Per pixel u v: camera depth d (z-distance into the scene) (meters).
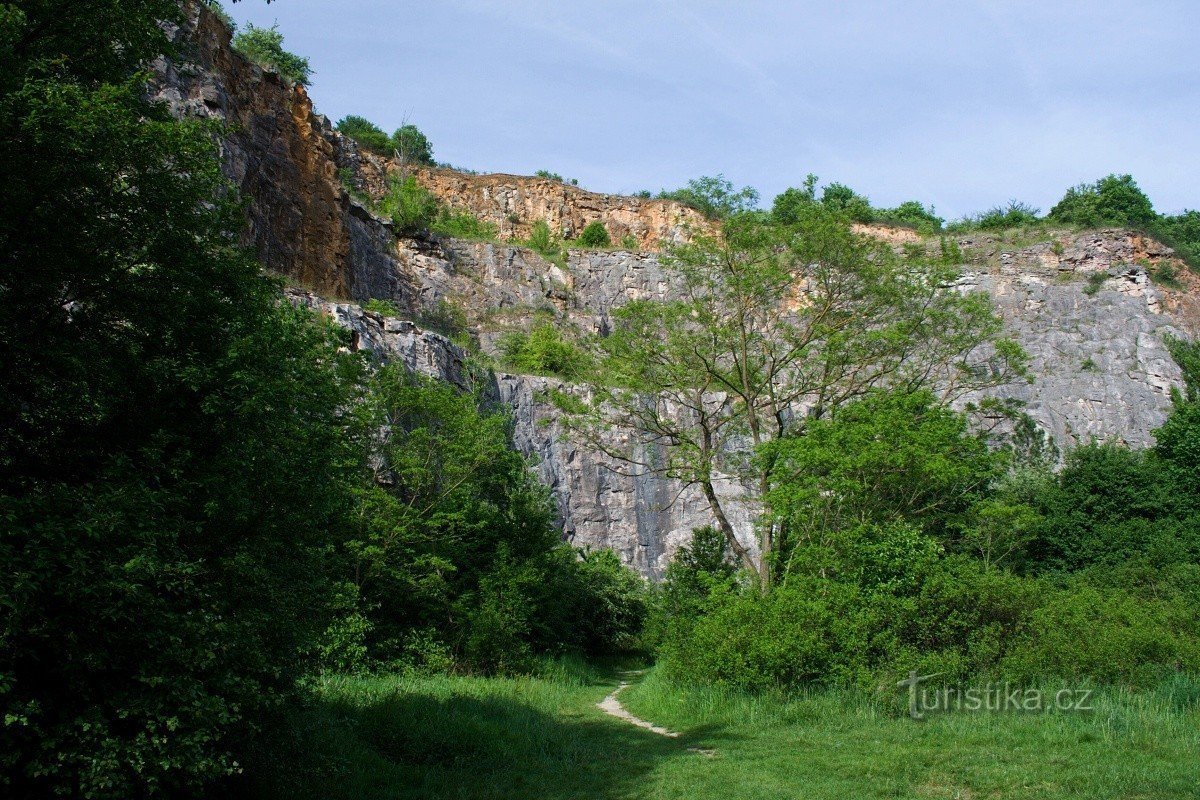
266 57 53.81
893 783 9.77
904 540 16.89
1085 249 62.00
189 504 7.54
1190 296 61.78
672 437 26.30
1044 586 17.61
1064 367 54.94
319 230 41.69
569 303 60.50
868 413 19.25
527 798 9.51
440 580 22.50
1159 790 9.06
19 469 7.45
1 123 6.67
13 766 6.41
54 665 6.50
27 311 7.40
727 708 15.28
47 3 7.90
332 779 9.41
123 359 7.79
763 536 22.16
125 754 6.42
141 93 9.07
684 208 73.38
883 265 25.19
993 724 12.82
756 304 25.12
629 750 12.46
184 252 8.12
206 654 6.79
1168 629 17.03
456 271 57.81
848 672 15.08
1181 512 33.03
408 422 25.03
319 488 9.02
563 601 28.91
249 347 7.93
